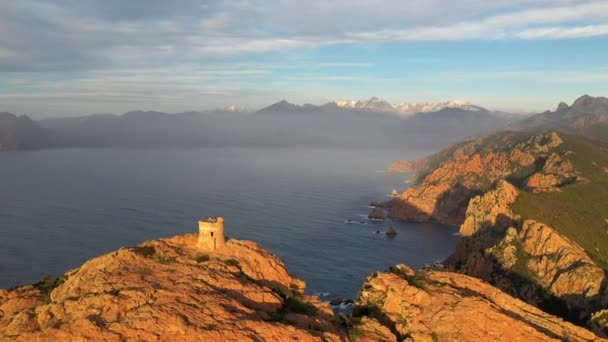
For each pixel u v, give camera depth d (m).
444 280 124.44
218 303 77.31
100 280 82.81
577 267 185.75
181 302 75.12
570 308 177.62
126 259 93.50
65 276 101.62
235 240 108.25
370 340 89.56
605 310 157.50
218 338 68.00
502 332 97.31
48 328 68.56
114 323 68.12
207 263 94.50
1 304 87.81
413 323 104.38
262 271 101.00
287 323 80.56
